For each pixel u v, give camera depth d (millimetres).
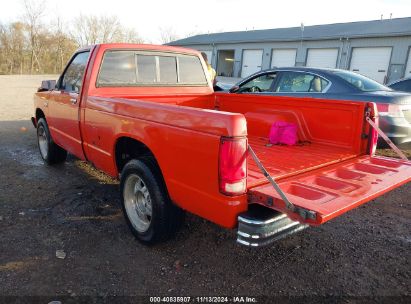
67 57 54250
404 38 22016
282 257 3410
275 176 2898
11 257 3252
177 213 3307
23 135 8547
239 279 3055
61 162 6141
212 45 35844
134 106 3297
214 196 2580
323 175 3092
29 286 2863
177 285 2949
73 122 4539
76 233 3736
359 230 4008
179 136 2793
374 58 23703
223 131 2455
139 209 3590
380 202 4867
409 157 6707
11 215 4098
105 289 2867
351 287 2986
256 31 37500
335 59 25828
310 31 29797
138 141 3615
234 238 3719
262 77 7598
